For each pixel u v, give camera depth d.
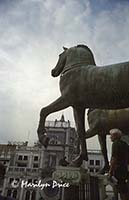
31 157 47.09
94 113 7.30
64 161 5.76
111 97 5.19
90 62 6.10
